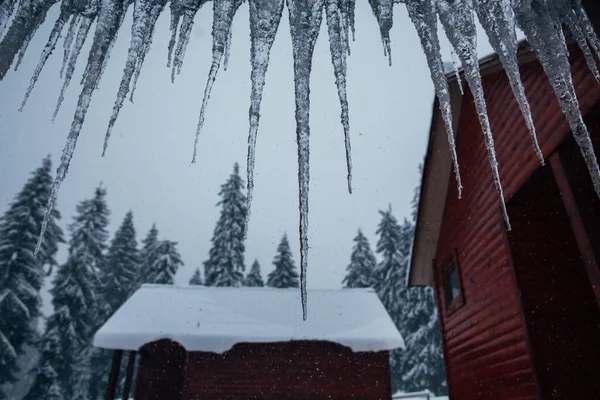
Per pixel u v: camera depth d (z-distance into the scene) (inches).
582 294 171.8
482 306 223.1
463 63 91.6
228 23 93.2
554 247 182.1
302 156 87.3
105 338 429.4
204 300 522.0
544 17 96.0
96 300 1131.3
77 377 1021.2
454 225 276.5
